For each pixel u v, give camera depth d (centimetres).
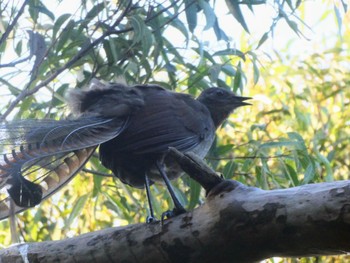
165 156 965
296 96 1542
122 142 939
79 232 1370
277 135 1531
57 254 786
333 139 1567
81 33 1184
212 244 724
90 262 774
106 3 1162
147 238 754
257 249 709
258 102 1569
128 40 1192
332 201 656
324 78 1627
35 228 1360
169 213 812
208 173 734
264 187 1213
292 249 693
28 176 982
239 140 1509
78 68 1233
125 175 982
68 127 866
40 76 1168
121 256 766
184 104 1009
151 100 980
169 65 1209
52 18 1194
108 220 1409
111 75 1206
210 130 1052
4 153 771
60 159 914
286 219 679
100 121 909
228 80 1459
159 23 1188
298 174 1340
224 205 713
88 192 1350
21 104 1153
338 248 670
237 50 1222
